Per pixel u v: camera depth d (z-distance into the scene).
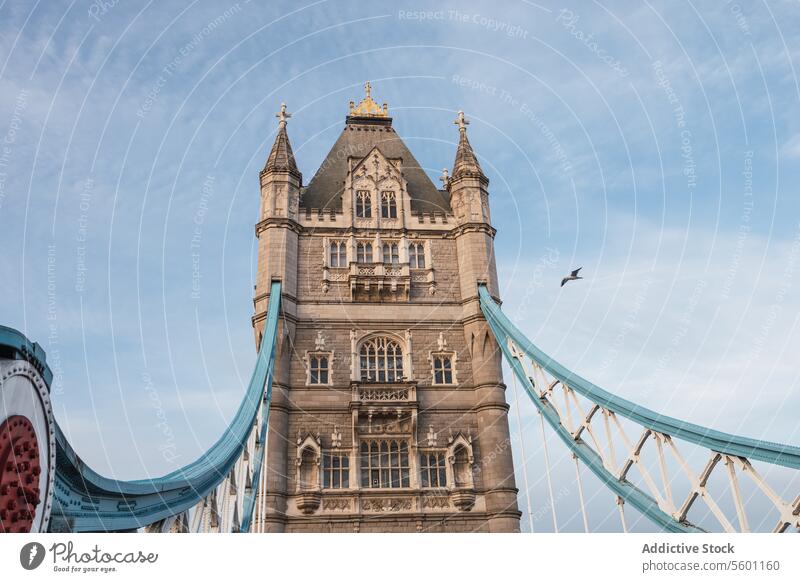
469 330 46.91
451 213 53.00
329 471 42.09
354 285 47.69
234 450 27.12
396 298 48.16
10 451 10.14
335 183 55.47
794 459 21.91
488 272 49.19
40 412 11.25
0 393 9.83
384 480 42.28
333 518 40.06
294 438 42.56
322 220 50.75
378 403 43.41
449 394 44.94
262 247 48.94
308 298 47.47
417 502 41.12
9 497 10.17
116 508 15.34
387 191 52.91
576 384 35.62
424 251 50.53
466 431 43.81
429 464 42.75
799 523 21.48
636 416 30.30
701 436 25.95
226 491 26.23
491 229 51.31
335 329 46.59
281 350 44.50
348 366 45.44
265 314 46.31
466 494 41.19
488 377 45.03
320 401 43.91
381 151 54.53
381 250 49.81
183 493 20.11
